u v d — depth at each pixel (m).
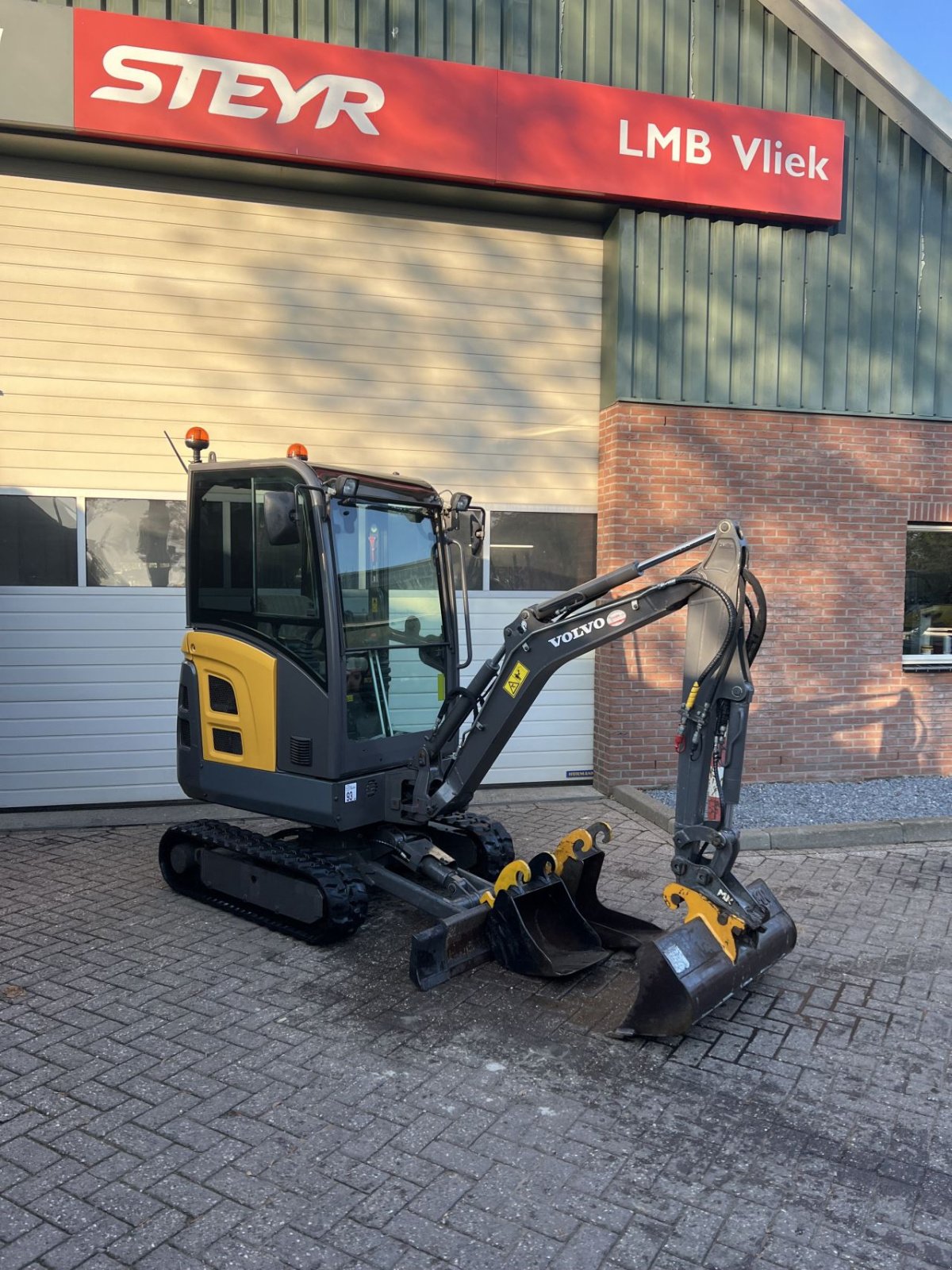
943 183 9.12
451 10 7.95
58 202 7.72
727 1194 3.17
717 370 8.71
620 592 8.65
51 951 5.09
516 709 4.93
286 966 4.93
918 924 5.66
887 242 9.02
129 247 7.88
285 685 5.29
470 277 8.59
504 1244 2.91
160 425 8.03
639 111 8.14
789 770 9.09
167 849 6.07
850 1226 3.03
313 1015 4.39
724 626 4.26
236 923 5.54
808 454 8.95
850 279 8.95
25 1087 3.73
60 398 7.84
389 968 4.93
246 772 5.54
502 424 8.76
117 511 8.00
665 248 8.53
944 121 8.92
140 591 8.06
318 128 7.57
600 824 5.34
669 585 4.43
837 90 8.80
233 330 8.12
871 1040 4.25
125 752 8.12
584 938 5.02
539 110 7.93
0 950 5.09
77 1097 3.67
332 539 5.16
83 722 8.02
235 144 7.45
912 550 9.61
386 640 5.56
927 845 7.39
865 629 9.18
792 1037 4.27
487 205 8.39
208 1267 2.78
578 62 8.22
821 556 9.05
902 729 9.32
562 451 8.92
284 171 7.78
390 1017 4.38
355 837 5.71
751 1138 3.50
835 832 7.28
